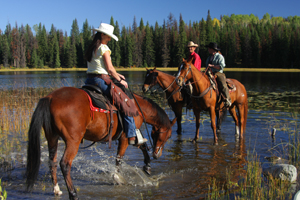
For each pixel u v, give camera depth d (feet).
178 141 25.12
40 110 12.16
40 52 308.40
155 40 287.07
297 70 229.66
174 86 26.96
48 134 12.75
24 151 21.13
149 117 17.13
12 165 18.22
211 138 26.08
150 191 14.82
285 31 273.33
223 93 25.00
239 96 26.84
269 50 267.80
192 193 14.57
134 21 356.38
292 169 16.19
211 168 18.26
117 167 15.85
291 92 64.49
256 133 27.20
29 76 132.36
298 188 15.14
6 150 21.13
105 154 21.31
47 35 353.31
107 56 14.11
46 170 17.79
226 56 278.87
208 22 320.91
